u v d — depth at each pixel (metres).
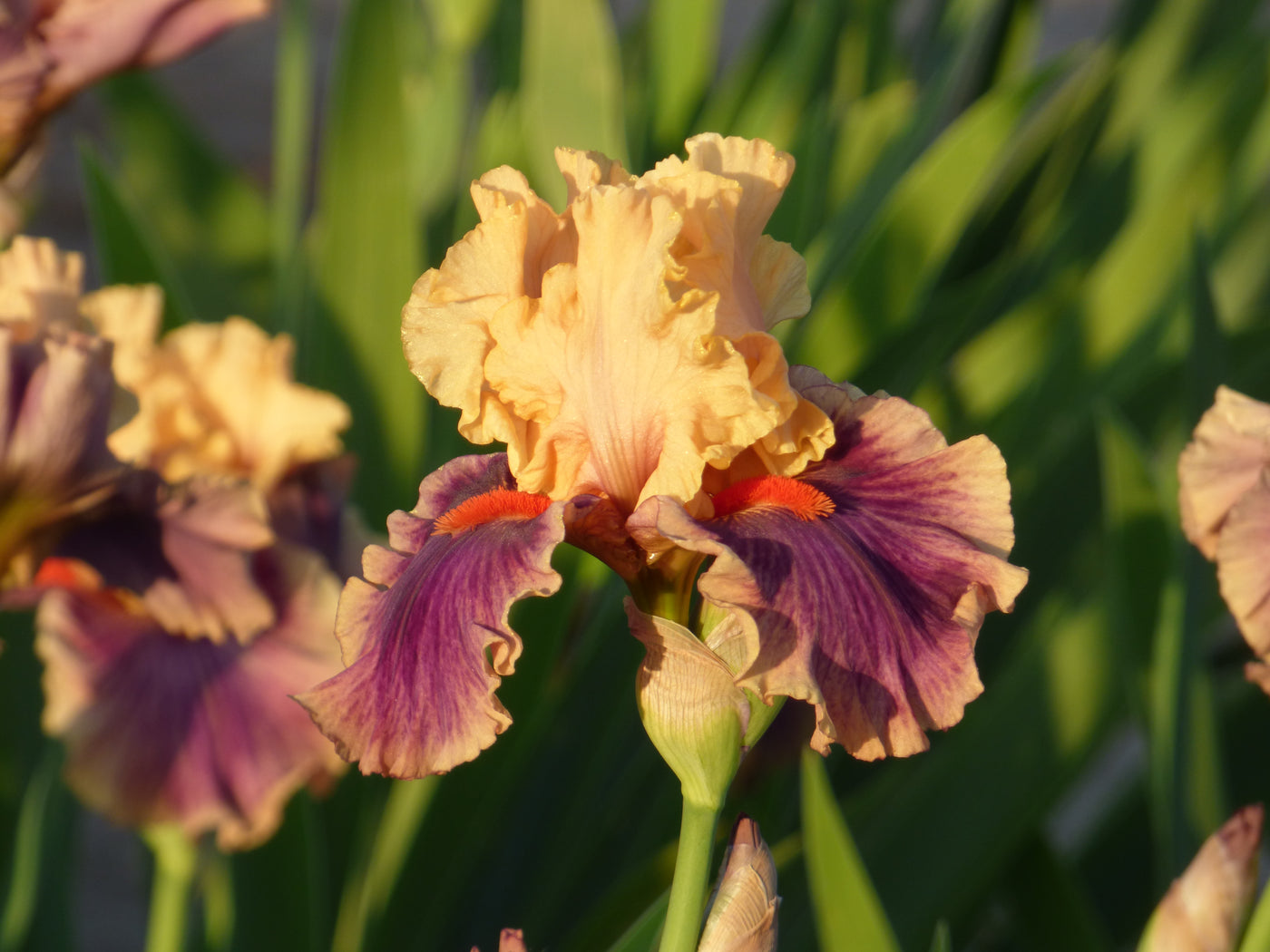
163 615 0.81
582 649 1.00
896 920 0.91
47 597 0.81
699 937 0.66
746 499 0.66
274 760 0.82
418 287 0.67
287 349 0.86
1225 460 0.75
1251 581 0.72
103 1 0.89
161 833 0.82
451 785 0.94
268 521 0.83
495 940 1.04
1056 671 0.95
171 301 1.05
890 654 0.63
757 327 0.67
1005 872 1.00
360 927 0.96
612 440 0.66
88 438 0.80
